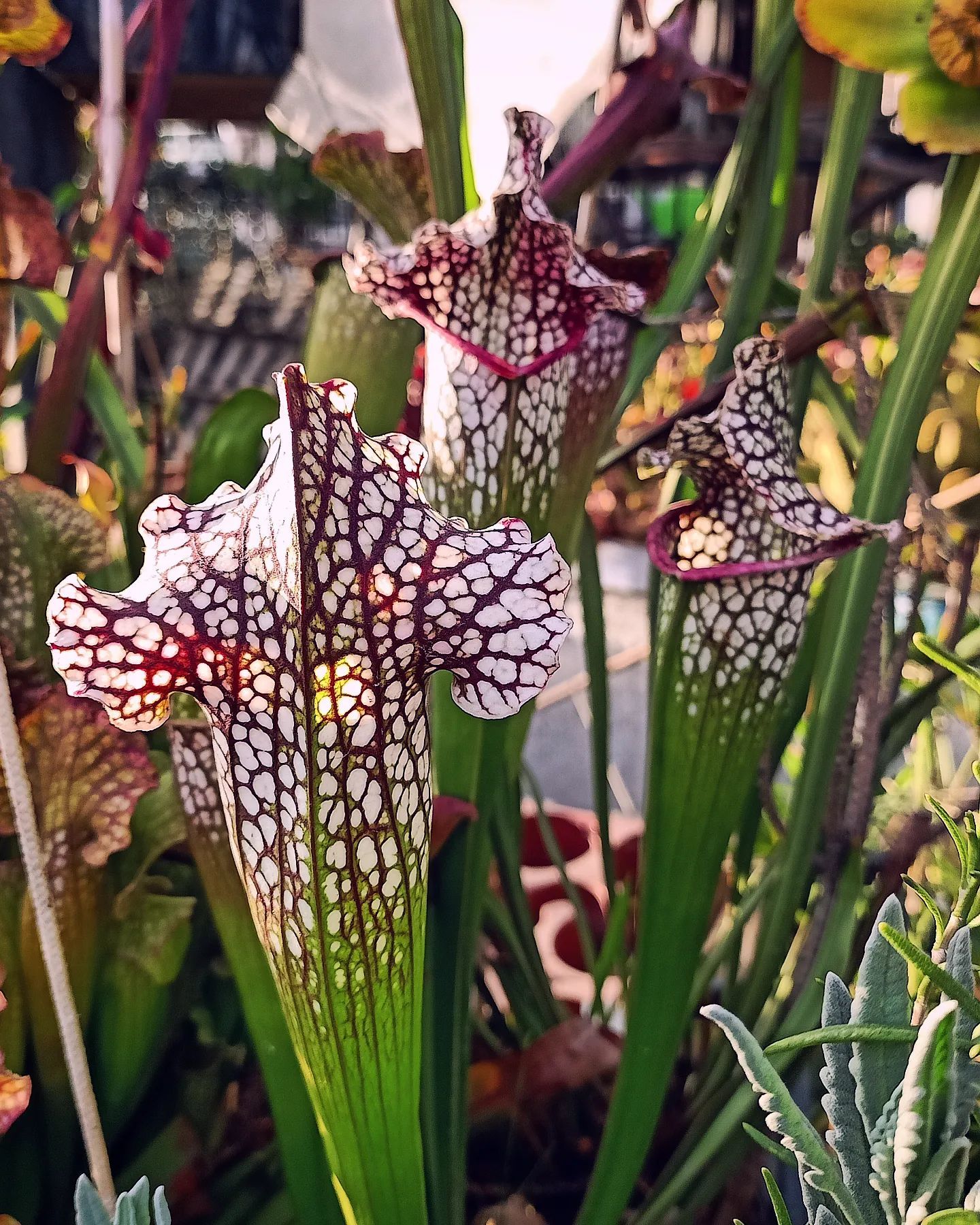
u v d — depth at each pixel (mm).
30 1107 247
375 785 163
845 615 270
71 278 333
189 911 255
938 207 254
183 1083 282
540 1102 343
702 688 247
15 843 231
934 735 382
